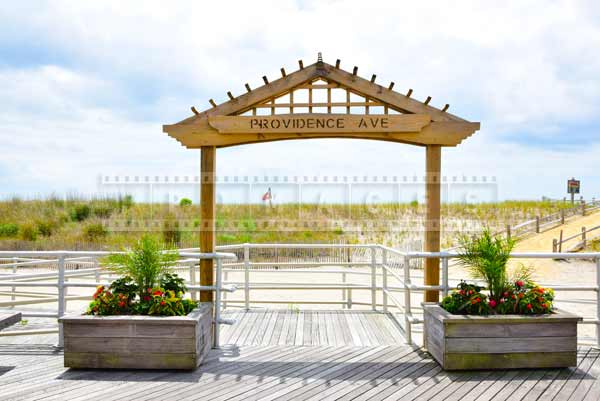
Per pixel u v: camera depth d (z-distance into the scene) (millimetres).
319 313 6359
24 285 4934
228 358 4379
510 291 4238
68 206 20594
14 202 22016
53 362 4285
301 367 4121
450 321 3963
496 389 3588
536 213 22047
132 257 4480
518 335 3969
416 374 3922
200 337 4203
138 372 3973
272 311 6484
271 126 4840
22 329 5531
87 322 4023
